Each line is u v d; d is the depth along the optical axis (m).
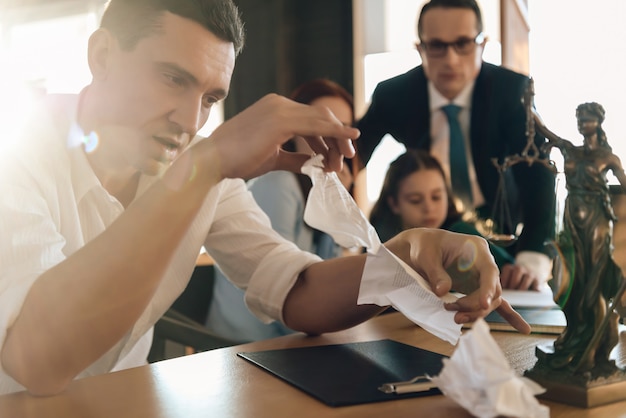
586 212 0.53
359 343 0.77
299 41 2.87
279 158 0.86
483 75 2.15
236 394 0.57
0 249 0.70
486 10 2.39
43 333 0.60
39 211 0.78
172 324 1.37
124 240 0.63
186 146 0.90
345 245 0.63
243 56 2.95
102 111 0.90
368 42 2.73
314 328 0.86
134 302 0.63
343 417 0.50
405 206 2.20
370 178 2.39
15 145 0.84
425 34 2.19
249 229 1.07
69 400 0.56
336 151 0.77
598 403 0.51
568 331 0.55
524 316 0.87
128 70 0.86
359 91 2.75
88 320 0.61
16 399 0.57
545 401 0.52
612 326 0.52
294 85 2.89
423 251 0.68
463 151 2.15
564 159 0.56
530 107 0.60
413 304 0.63
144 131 0.89
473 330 0.45
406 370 0.63
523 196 1.97
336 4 2.77
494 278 0.61
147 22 0.84
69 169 0.92
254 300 0.96
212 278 2.01
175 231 0.64
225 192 1.11
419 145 2.25
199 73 0.84
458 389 0.46
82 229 0.97
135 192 1.05
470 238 0.68
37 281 0.63
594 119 0.54
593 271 0.53
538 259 1.79
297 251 0.99
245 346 0.77
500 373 0.44
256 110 0.68
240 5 2.95
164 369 0.66
